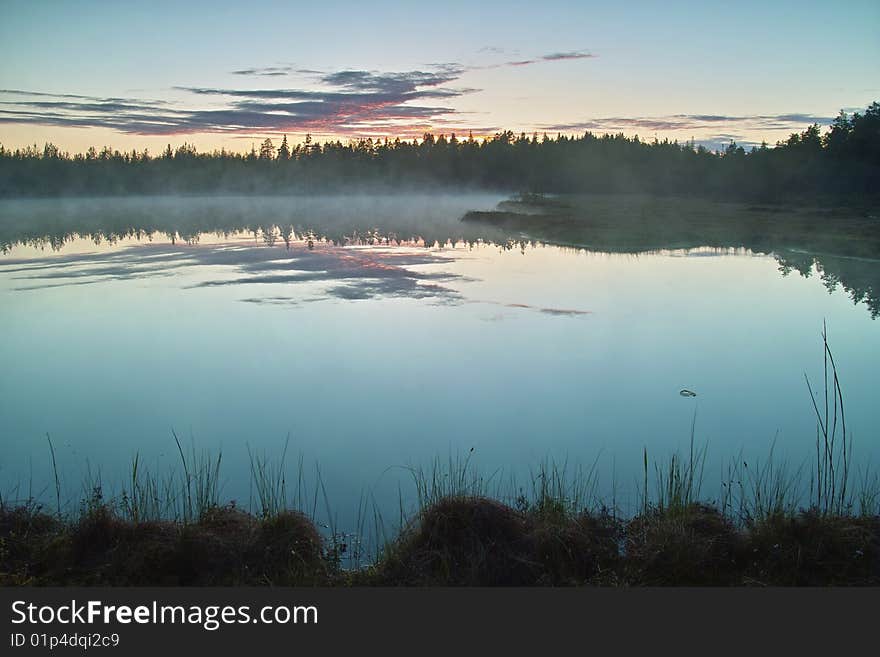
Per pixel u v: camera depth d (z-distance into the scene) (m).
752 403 9.60
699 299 16.97
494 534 5.02
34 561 5.07
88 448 8.26
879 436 8.31
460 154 110.56
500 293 17.83
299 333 13.80
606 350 12.34
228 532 5.24
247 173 114.62
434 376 10.93
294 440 8.44
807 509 5.70
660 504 5.64
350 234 37.28
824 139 56.75
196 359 12.10
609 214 42.69
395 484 7.10
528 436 8.44
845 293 17.77
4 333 14.16
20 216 56.38
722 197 58.84
